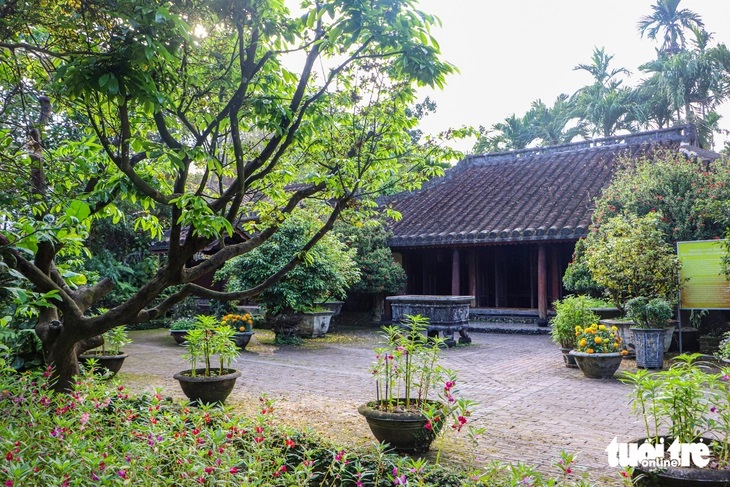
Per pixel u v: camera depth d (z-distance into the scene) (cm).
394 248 1759
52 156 487
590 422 596
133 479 293
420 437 461
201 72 432
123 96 320
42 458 296
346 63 422
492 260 1794
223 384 627
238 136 408
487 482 305
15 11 350
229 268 1279
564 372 918
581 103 2720
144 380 826
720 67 2369
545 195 1706
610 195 1294
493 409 655
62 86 326
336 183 475
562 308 994
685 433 355
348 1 347
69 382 499
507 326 1583
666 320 954
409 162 517
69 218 363
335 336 1440
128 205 1559
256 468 313
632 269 984
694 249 974
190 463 304
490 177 2017
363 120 491
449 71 391
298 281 1238
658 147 1753
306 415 616
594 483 409
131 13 317
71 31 347
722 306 948
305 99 446
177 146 393
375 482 341
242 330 1145
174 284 436
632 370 917
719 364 934
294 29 382
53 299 450
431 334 1284
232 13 363
